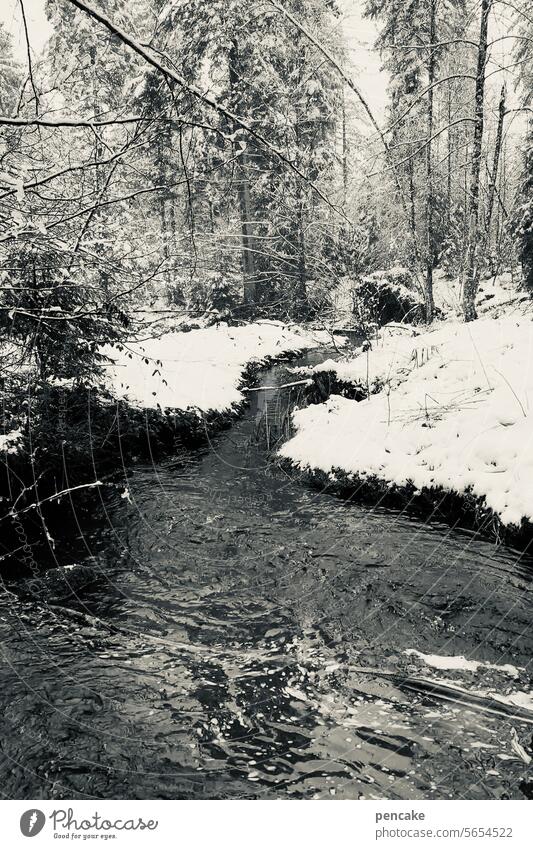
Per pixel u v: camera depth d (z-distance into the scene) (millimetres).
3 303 5695
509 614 4367
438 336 10656
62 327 6098
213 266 17453
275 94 15180
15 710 3473
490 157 20969
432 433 6891
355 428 7816
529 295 13430
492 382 7562
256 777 3014
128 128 4281
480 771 2996
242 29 14828
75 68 5152
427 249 16969
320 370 10578
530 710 3416
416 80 19328
